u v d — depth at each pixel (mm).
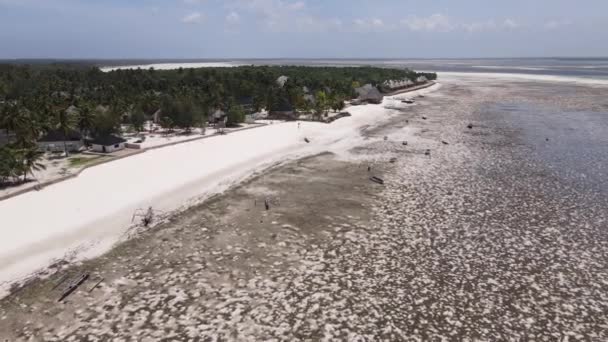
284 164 57375
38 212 38312
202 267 29984
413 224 37469
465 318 24422
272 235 35188
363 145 70062
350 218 38812
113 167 53906
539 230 36156
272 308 25297
